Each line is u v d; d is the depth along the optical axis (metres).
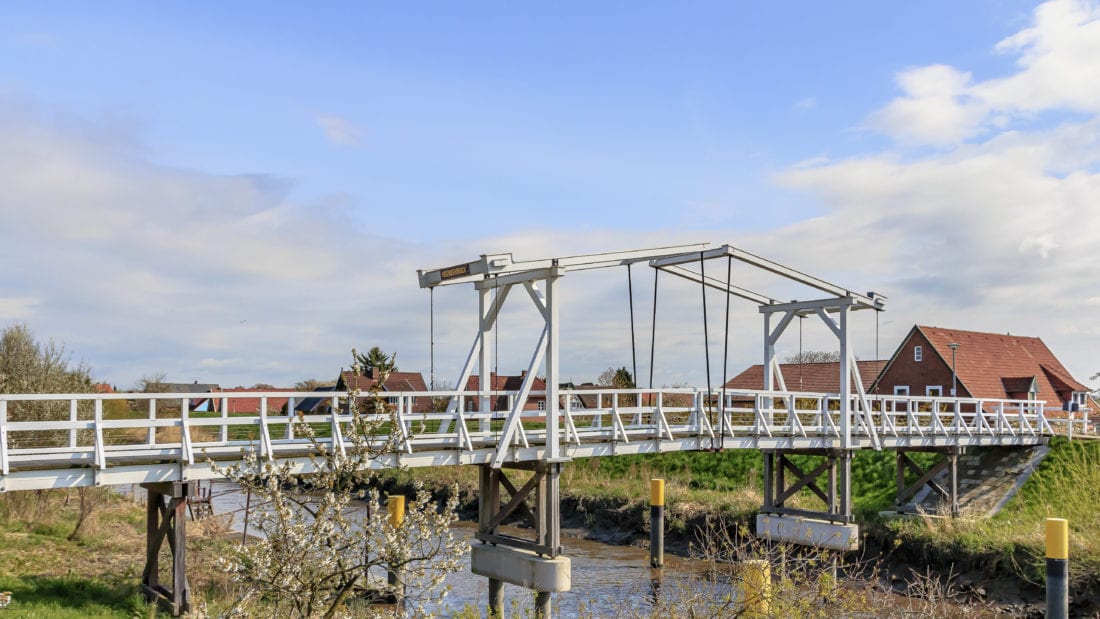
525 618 15.84
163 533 12.67
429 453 14.52
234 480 6.45
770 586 9.55
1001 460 28.59
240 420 12.70
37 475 11.29
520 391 15.66
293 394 13.05
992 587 19.05
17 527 17.27
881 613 10.86
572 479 31.69
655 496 22.06
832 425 22.81
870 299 23.25
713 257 19.39
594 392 17.39
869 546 22.42
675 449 18.77
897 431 25.03
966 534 20.64
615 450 17.64
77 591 12.74
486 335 17.69
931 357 41.75
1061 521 16.23
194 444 12.62
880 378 43.94
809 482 23.33
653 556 21.91
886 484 28.69
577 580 20.36
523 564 15.71
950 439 25.36
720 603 9.93
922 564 20.81
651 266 20.14
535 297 16.50
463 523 28.55
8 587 12.34
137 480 11.97
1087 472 23.05
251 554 6.01
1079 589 17.75
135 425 12.10
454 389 17.09
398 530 6.32
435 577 6.46
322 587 6.08
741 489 29.17
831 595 10.01
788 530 22.89
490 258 15.24
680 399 39.28
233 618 6.16
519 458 15.78
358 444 6.31
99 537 17.62
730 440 20.11
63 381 22.42
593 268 16.73
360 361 6.71
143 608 12.33
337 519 6.07
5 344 23.16
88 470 11.65
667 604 11.16
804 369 47.53
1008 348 45.66
